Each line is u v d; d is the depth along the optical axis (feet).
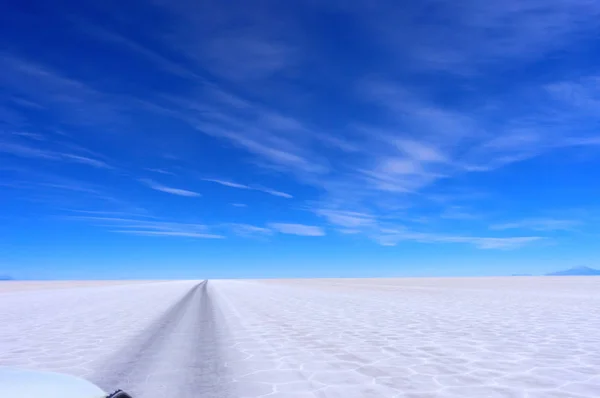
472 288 133.49
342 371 22.91
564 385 19.85
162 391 18.72
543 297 84.07
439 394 18.44
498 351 28.66
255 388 19.36
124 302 85.35
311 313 57.88
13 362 25.80
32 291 147.95
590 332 37.01
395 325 43.47
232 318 51.60
